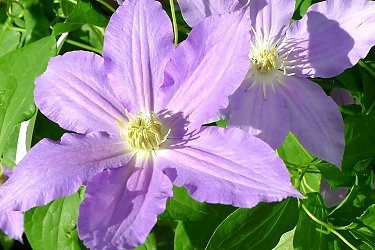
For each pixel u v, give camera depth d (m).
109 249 0.33
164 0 0.46
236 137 0.35
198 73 0.37
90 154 0.38
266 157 0.34
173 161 0.37
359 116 0.43
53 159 0.36
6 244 0.59
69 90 0.39
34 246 0.45
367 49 0.40
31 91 0.42
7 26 0.49
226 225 0.39
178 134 0.38
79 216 0.34
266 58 0.41
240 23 0.35
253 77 0.41
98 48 0.48
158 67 0.39
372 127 0.43
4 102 0.43
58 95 0.39
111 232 0.34
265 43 0.42
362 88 0.44
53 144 0.37
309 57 0.42
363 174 0.43
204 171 0.36
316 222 0.42
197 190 0.35
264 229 0.40
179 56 0.37
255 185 0.34
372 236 0.41
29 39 0.48
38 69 0.42
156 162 0.38
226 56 0.36
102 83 0.39
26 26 0.48
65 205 0.45
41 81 0.39
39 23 0.48
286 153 0.44
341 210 0.42
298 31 0.42
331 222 0.42
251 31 0.43
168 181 0.36
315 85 0.41
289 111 0.41
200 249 0.42
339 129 0.40
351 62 0.41
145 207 0.35
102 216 0.35
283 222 0.40
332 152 0.40
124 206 0.35
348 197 0.42
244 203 0.34
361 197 0.43
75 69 0.39
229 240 0.39
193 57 0.37
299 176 0.43
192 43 0.37
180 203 0.42
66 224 0.45
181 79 0.38
